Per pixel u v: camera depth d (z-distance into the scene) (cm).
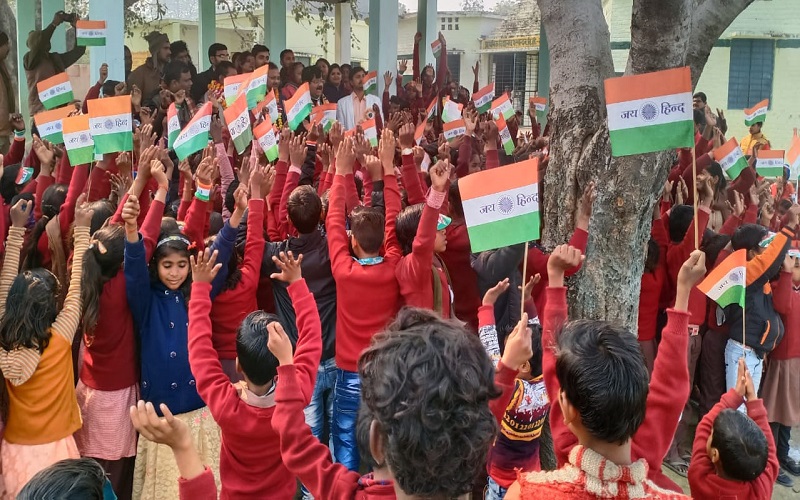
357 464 392
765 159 638
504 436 334
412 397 163
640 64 391
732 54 2006
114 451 355
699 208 504
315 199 404
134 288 343
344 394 384
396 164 687
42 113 557
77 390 363
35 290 327
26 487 205
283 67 1211
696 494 287
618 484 189
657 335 524
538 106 984
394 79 1402
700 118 951
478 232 296
